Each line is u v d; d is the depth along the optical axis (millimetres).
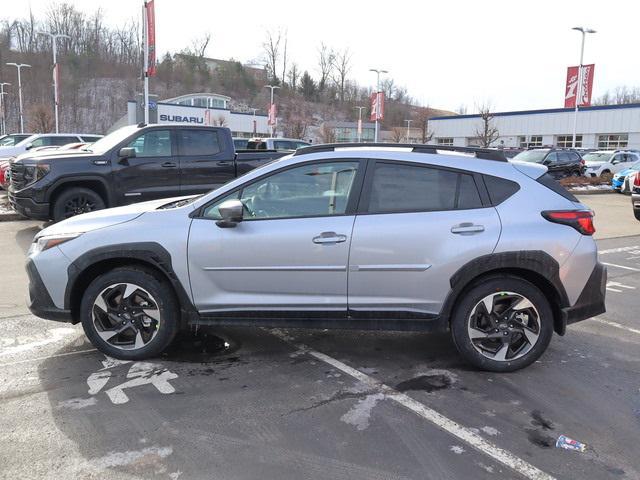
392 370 4172
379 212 4008
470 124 60875
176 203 4773
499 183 4074
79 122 78500
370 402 3631
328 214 4043
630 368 4293
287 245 3988
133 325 4219
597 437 3234
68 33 86125
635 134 46938
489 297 4031
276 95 99688
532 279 4121
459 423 3365
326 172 4109
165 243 4055
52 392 3713
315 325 4105
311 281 4027
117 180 9219
